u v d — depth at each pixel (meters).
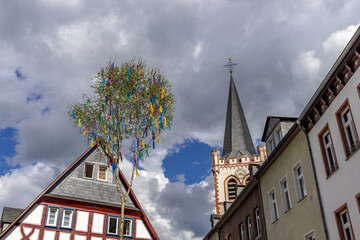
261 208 21.78
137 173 21.62
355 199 13.11
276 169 20.00
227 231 28.38
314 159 16.19
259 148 71.38
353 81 13.47
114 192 28.47
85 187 27.69
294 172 18.09
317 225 15.53
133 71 22.98
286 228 18.39
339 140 14.34
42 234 24.56
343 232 14.00
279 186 19.50
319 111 15.87
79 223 25.97
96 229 26.22
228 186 68.00
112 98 22.27
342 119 14.46
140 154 21.72
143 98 22.91
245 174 68.31
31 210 25.08
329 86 14.82
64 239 24.97
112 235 26.48
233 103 82.69
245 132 77.31
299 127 17.28
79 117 21.81
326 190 15.09
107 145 21.91
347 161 13.73
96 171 28.83
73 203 26.53
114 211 27.44
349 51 13.23
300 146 17.48
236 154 73.00
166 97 23.22
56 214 25.67
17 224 24.27
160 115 22.28
